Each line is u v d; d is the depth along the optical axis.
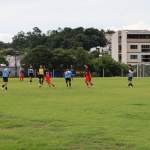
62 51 99.12
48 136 9.41
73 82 46.47
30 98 21.19
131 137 9.29
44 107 16.20
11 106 16.62
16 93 25.56
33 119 12.36
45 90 29.16
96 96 22.62
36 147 8.27
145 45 126.12
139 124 11.25
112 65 100.25
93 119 12.32
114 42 133.50
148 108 15.66
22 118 12.65
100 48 164.88
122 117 12.80
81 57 100.25
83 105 17.06
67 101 19.19
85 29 182.25
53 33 179.50
